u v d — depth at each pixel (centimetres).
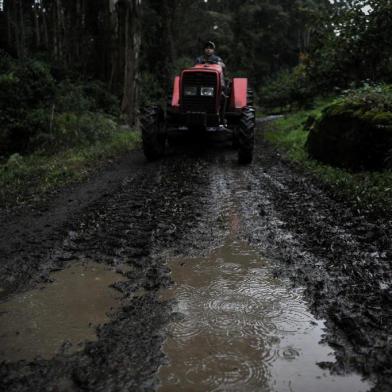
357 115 643
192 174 693
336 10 1147
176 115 877
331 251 343
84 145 1084
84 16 2355
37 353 216
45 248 373
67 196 582
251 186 595
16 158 946
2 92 1155
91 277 308
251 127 772
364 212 440
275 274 305
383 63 1097
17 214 500
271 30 5684
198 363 204
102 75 2173
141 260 337
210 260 334
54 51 2461
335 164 687
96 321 246
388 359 204
